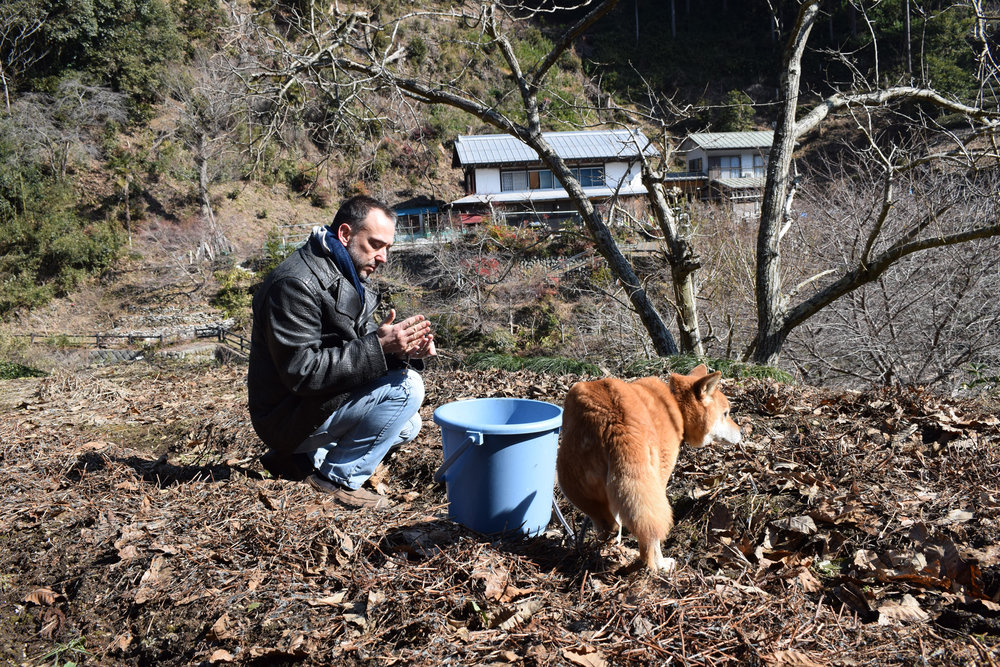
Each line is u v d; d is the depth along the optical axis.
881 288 11.35
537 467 3.16
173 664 2.45
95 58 36.53
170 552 3.07
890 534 2.96
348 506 3.61
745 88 47.84
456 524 3.25
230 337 26.14
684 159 35.22
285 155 33.06
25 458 4.68
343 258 3.58
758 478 3.63
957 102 10.59
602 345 15.15
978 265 11.03
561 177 10.66
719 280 13.59
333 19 9.78
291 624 2.47
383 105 10.97
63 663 2.58
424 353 3.65
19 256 31.48
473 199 31.03
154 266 32.50
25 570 3.21
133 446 5.31
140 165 35.53
